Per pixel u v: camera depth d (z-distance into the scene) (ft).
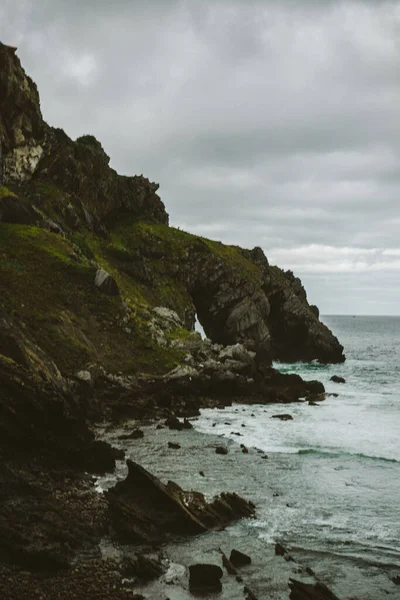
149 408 142.10
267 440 114.73
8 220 223.92
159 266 290.15
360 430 126.00
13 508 62.90
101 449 87.86
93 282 200.54
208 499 76.07
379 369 297.74
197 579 54.08
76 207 278.26
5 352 102.89
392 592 54.54
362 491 82.79
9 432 77.56
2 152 248.32
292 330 337.11
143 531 63.62
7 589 49.21
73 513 66.28
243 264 328.70
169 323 229.66
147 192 360.28
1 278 179.22
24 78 264.11
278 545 62.59
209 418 139.33
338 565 59.62
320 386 191.31
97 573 54.19
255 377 192.03
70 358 156.56
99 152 312.71
